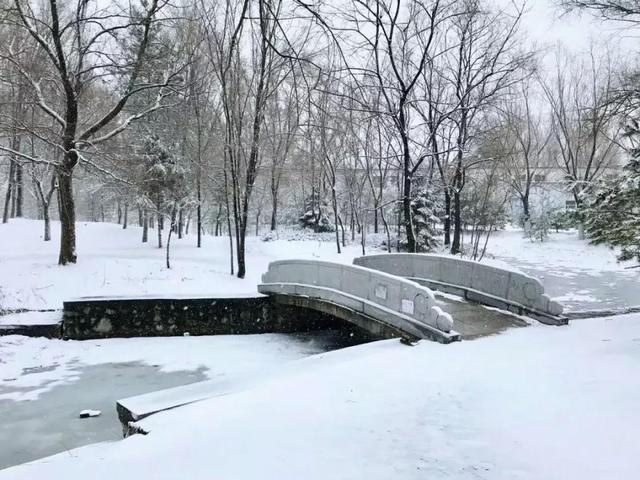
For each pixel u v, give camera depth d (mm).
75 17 20062
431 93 21469
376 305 10336
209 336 13883
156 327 13719
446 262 12344
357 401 5457
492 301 10836
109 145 19344
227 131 20297
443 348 7828
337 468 3840
